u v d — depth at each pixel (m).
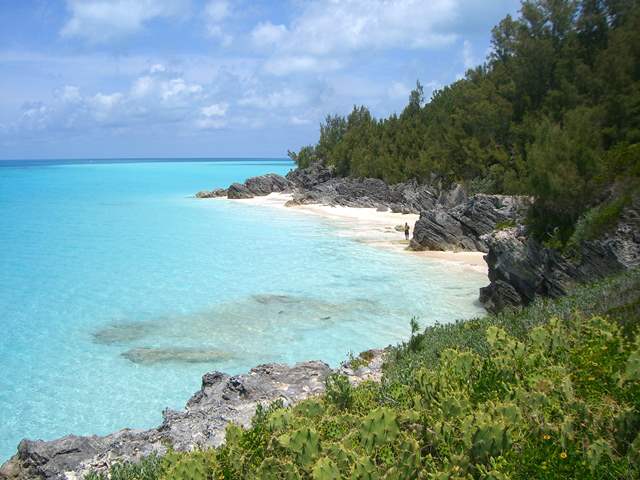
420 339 17.33
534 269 28.25
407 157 99.75
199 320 30.08
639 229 23.89
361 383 13.06
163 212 83.94
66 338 27.42
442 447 7.03
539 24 75.88
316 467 6.65
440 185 85.06
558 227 28.70
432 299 33.62
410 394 10.03
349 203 94.69
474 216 49.78
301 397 15.30
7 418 19.14
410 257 47.19
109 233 62.78
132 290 36.84
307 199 99.94
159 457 10.82
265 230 64.56
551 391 8.12
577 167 28.70
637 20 63.94
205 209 88.62
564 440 6.46
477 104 80.00
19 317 31.02
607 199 26.78
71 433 18.09
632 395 7.43
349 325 28.73
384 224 70.31
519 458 6.42
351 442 7.61
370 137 118.44
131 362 24.19
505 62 88.38
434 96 119.56
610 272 24.17
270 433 8.45
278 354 24.72
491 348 11.89
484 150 77.62
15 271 43.09
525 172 62.53
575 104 65.88
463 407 7.90
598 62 66.44
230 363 23.81
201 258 47.59
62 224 70.19
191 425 13.82
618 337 9.67
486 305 31.47
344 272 41.44
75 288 37.59
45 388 21.59
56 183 154.50
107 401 20.44
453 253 48.81
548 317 14.73
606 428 6.82
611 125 55.25
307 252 49.88
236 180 179.00
